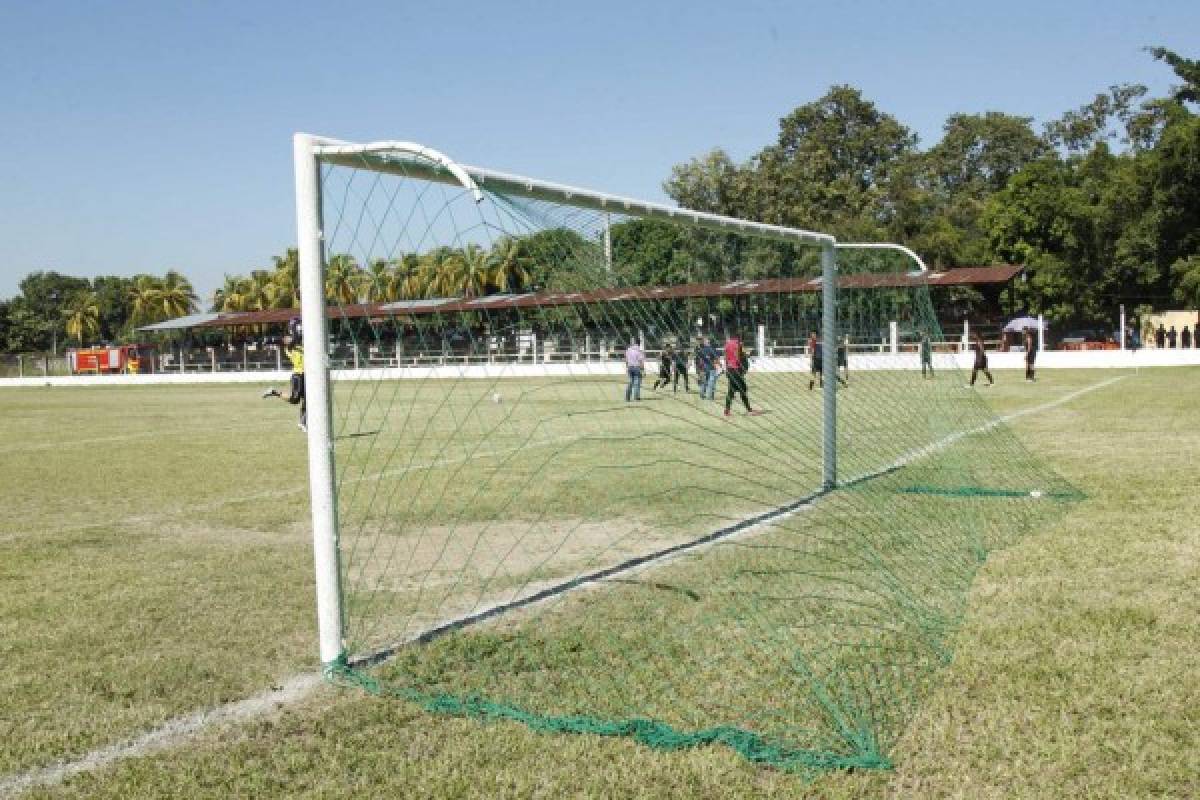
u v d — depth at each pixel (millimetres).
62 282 119500
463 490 11250
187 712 4539
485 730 4207
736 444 14742
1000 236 51281
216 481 12570
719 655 4984
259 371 52125
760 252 13492
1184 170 46344
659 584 6555
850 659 4766
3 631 5840
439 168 5488
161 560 7824
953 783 3549
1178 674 4508
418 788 3645
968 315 44625
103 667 5172
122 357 61781
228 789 3730
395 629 5812
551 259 6754
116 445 17719
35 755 4078
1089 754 3729
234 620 6031
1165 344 44219
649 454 14148
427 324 9820
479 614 6039
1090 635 5066
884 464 12039
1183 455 11703
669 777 3674
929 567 6562
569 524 9055
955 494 9562
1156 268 47906
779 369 18922
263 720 4406
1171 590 5863
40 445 18016
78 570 7477
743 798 3492
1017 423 16156
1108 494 9203
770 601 5867
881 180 72812
